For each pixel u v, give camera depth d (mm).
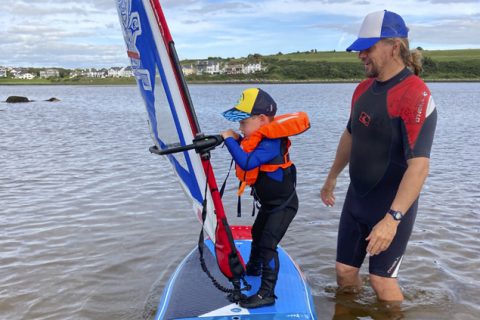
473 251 6410
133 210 8336
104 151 14922
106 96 69875
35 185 10242
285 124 3838
